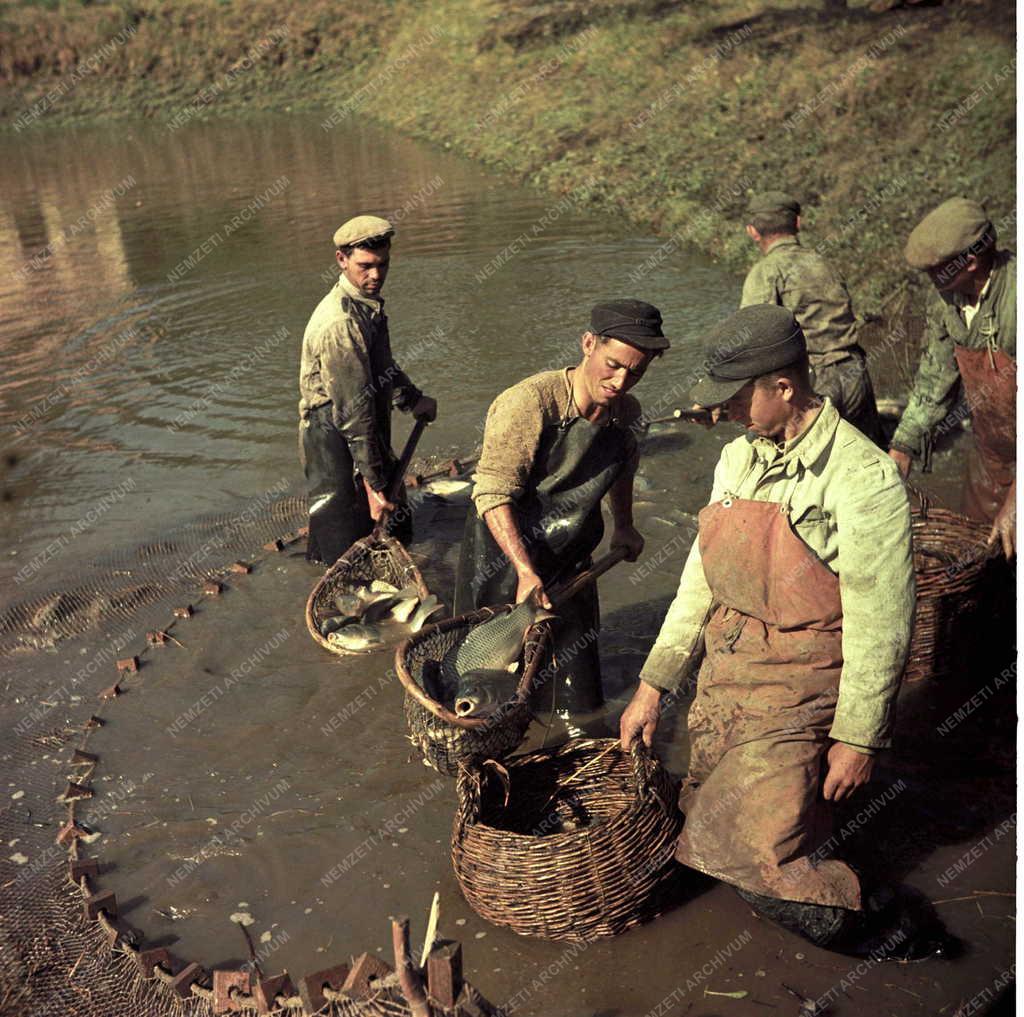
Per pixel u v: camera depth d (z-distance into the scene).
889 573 2.83
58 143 22.80
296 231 13.41
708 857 2.99
